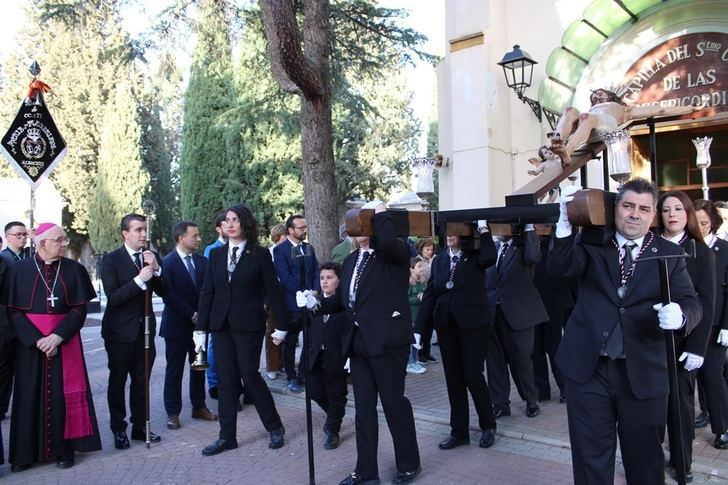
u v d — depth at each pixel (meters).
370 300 4.35
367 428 4.34
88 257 32.81
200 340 5.36
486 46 9.49
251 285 5.27
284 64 7.04
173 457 5.19
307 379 4.46
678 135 9.46
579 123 5.90
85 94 30.05
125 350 5.47
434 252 8.68
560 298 6.27
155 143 32.59
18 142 6.70
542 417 5.76
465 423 5.07
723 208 5.63
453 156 9.84
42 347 4.93
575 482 3.21
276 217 22.70
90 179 30.59
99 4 8.36
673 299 3.11
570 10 9.43
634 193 3.12
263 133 22.25
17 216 17.05
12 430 4.97
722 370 4.73
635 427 3.09
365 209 4.10
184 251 6.30
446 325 4.96
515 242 5.72
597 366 3.15
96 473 4.88
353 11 9.07
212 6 8.51
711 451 4.73
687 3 8.42
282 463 4.95
